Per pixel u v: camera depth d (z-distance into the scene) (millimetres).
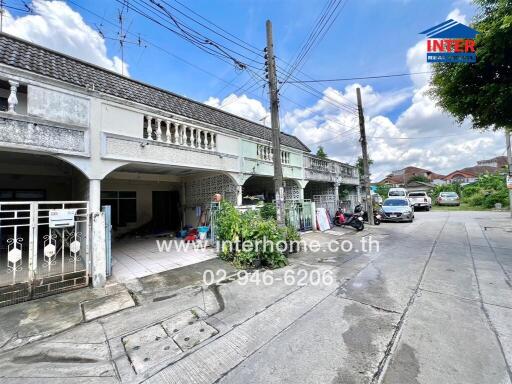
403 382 2229
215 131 8211
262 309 3811
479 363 2439
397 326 3160
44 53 5652
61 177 9383
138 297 4402
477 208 21203
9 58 4715
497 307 3580
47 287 4406
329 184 16344
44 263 5414
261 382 2307
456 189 30219
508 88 5027
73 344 3031
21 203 4145
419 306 3691
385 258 6609
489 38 4848
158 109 6668
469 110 6086
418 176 47625
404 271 5379
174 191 12211
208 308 3916
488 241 8141
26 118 4566
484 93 5523
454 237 9086
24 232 8195
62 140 5004
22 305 4012
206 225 9828
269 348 2820
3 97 5266
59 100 5004
